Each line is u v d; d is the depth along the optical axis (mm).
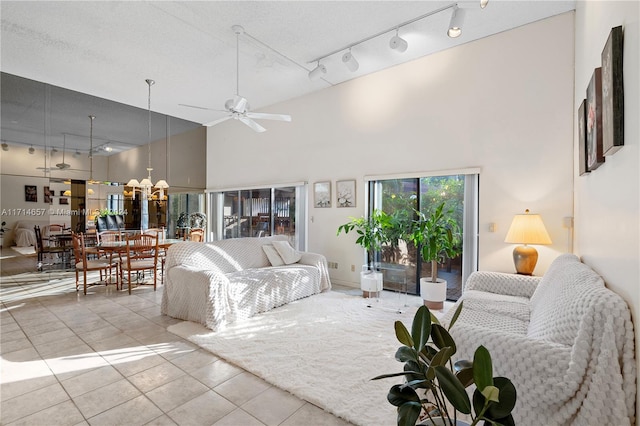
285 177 6242
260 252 4766
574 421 1405
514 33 3834
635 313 1316
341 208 5395
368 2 3350
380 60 4648
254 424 1854
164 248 5574
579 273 2008
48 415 1923
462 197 4336
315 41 4113
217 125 7699
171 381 2305
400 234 4441
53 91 5730
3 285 5168
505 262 3871
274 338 3043
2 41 4121
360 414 1912
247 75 5125
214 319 3221
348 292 4852
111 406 2012
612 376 1318
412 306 4098
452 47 4289
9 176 5410
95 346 2881
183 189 7621
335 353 2730
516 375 1529
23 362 2576
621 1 1569
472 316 2477
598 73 1935
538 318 2059
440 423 1169
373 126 5039
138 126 6848
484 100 4043
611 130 1556
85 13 3531
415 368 1138
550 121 3605
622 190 1548
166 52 4387
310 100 5852
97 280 5566
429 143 4480
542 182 3645
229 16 3586
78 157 6066
